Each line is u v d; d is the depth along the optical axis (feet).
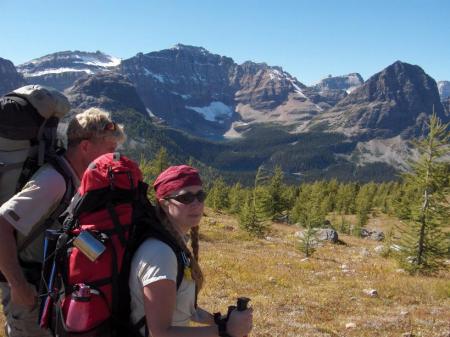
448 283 32.50
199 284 5.65
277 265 41.96
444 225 44.14
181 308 5.34
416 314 24.59
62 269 5.33
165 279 4.98
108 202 5.31
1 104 6.15
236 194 117.19
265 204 72.23
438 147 45.11
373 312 25.04
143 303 5.12
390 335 19.90
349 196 169.68
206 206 131.75
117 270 5.09
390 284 34.42
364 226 129.70
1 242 5.93
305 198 143.64
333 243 75.20
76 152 6.65
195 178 5.63
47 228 6.30
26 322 6.57
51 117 6.48
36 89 6.28
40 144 6.31
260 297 26.89
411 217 45.21
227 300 25.53
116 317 5.09
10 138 6.22
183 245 5.44
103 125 6.56
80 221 5.35
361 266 46.19
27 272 6.38
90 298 4.99
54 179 6.20
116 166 5.38
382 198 183.93
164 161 102.68
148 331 5.16
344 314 24.34
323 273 39.37
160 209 5.75
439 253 43.88
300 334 19.11
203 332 5.13
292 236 78.18
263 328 19.67
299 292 29.73
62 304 5.22
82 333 5.00
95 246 5.08
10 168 6.30
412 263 44.06
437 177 44.24
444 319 23.52
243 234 68.28
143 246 5.14
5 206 6.00
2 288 6.73
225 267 37.40
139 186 5.52
